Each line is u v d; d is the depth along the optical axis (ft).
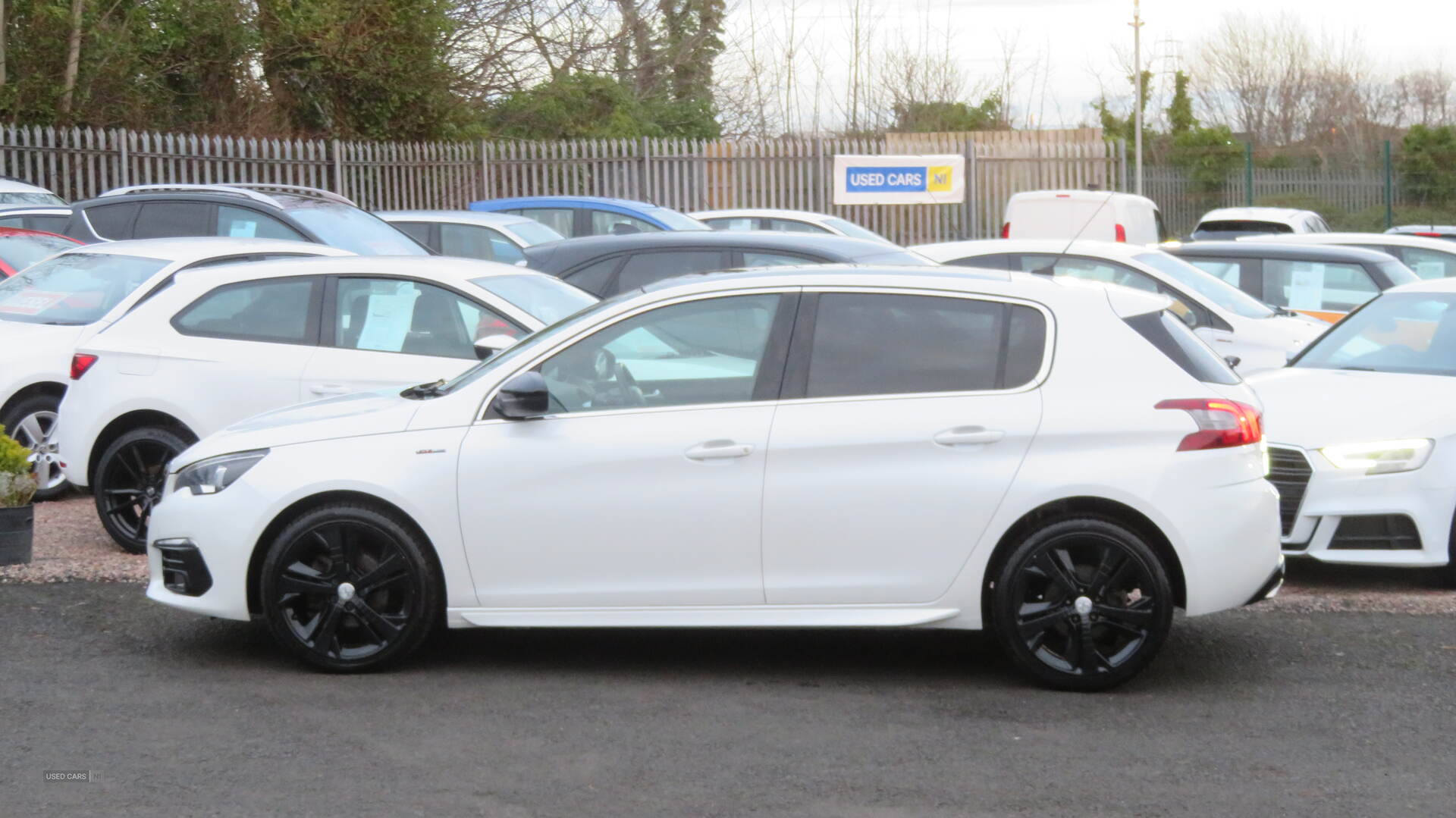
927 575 18.19
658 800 14.74
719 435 18.39
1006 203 86.79
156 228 42.68
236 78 85.92
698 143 81.87
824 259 37.04
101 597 23.09
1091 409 18.06
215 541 19.07
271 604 19.03
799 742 16.55
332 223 42.96
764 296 18.99
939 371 18.44
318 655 19.08
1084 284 18.99
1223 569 17.97
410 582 18.94
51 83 73.05
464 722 17.24
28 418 31.09
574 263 38.22
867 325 18.74
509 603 18.83
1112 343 18.38
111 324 27.73
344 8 86.84
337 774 15.43
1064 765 15.80
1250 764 15.84
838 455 18.20
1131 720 17.35
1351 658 20.08
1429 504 23.66
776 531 18.29
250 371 26.66
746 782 15.25
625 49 117.91
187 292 27.37
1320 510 23.82
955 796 14.87
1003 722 17.29
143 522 26.55
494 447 18.74
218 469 19.38
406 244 44.01
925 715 17.56
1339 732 16.97
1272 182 110.32
